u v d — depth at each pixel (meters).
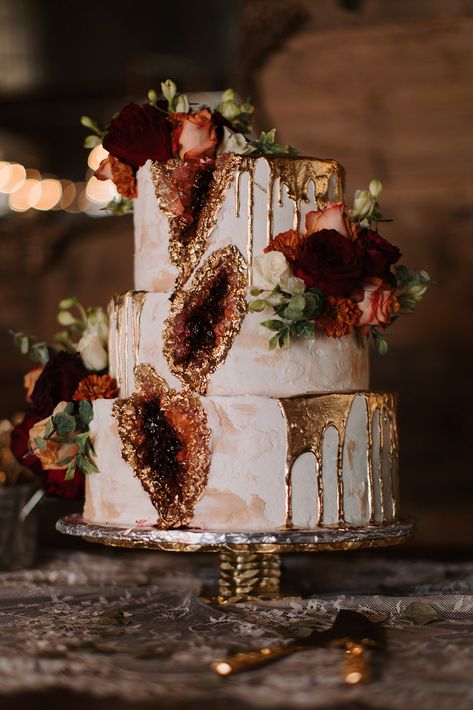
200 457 2.46
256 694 1.86
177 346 2.53
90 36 7.97
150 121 2.64
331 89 5.27
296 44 5.28
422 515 5.50
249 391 2.51
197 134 2.62
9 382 6.14
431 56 5.09
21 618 2.56
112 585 3.10
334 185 2.67
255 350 2.51
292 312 2.40
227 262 2.52
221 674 1.97
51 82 8.17
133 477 2.55
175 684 1.92
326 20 5.21
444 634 2.32
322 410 2.51
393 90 5.20
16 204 7.49
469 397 5.54
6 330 6.16
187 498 2.46
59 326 6.12
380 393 2.67
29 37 8.02
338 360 2.61
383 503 2.66
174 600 2.80
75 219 6.14
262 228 2.54
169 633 2.35
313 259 2.43
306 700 1.83
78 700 1.91
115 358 2.73
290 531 2.42
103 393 2.70
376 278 2.52
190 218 2.56
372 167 5.37
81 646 2.20
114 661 2.07
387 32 5.12
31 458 2.93
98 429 2.65
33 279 6.16
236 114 2.84
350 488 2.56
